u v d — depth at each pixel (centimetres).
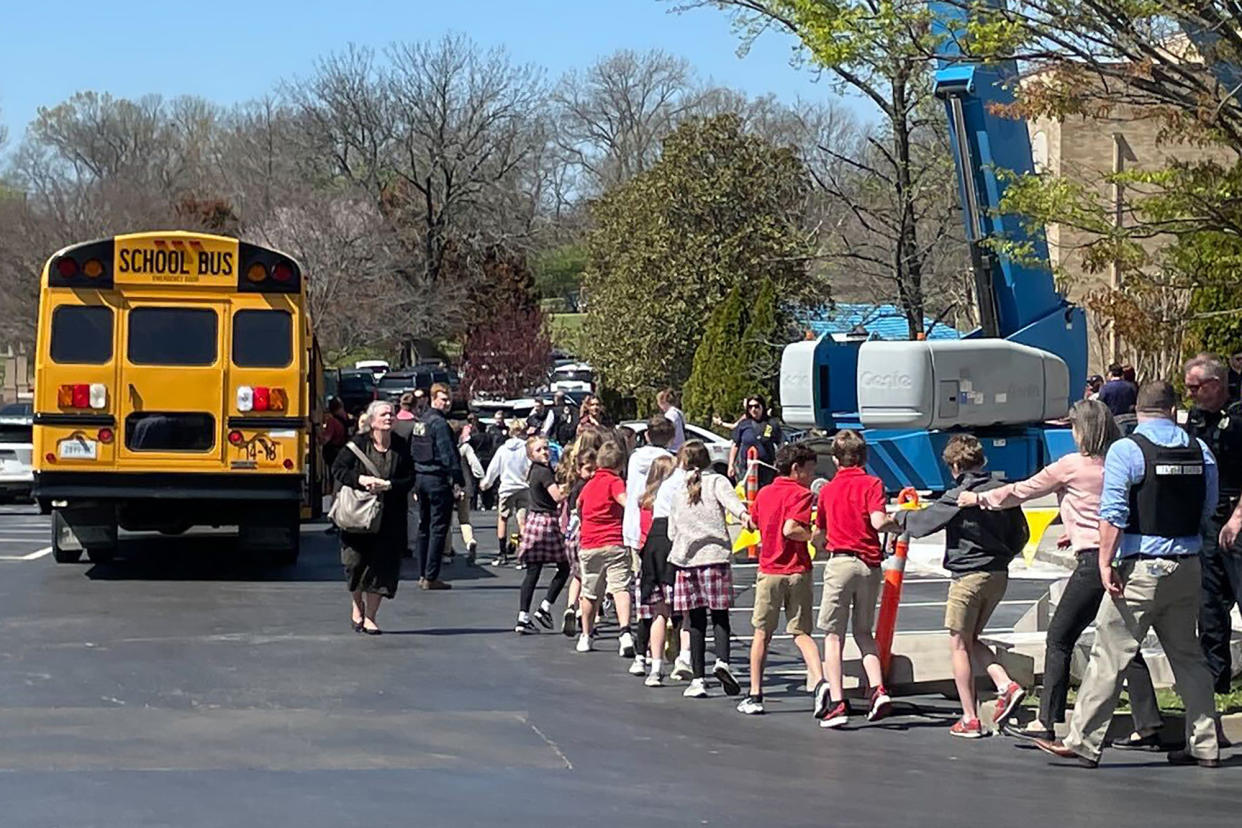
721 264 4491
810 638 1059
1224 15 1166
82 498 1717
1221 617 1023
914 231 3200
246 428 1728
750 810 790
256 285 1734
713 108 7775
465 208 6700
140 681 1129
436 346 7462
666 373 4641
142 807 770
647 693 1130
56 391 1706
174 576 1788
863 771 893
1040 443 2191
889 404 2089
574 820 761
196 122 9325
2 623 1409
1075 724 909
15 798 784
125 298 1720
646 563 1170
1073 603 933
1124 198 1395
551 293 9231
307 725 982
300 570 1867
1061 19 1200
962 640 992
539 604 1608
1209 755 910
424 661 1243
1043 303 2203
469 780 846
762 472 2566
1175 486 880
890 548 1114
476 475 2033
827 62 1337
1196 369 1027
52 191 6888
